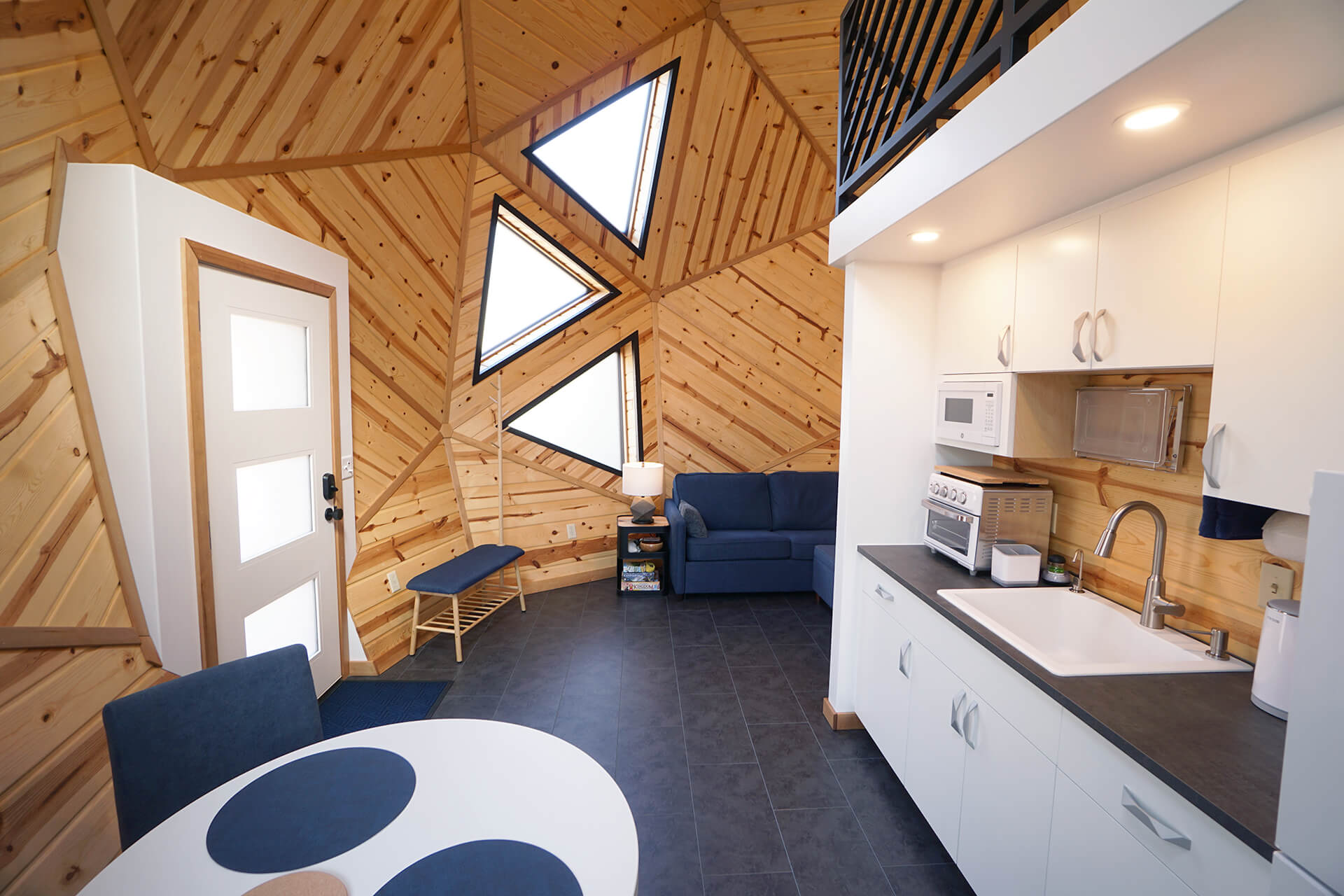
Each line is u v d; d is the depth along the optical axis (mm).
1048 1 1302
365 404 3334
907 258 2518
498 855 1098
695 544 4449
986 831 1670
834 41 3748
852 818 2188
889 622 2367
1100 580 2088
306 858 1090
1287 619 1266
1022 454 2096
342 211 2902
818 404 5348
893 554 2537
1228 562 1608
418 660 3443
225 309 2301
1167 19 963
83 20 1676
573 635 3824
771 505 5039
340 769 1347
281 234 2578
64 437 1729
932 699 2002
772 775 2430
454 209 3535
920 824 2166
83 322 1811
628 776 2418
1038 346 1938
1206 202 1354
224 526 2318
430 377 3863
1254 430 1229
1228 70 1013
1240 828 935
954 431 2432
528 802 1244
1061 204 1733
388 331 3438
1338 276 1074
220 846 1117
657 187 4246
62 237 1749
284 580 2691
